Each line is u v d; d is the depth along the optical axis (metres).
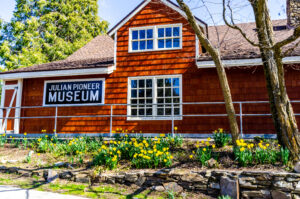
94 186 5.52
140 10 10.44
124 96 10.11
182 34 9.85
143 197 4.94
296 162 5.08
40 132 10.95
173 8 9.95
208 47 6.12
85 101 10.60
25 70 10.85
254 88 9.10
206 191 5.02
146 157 5.62
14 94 11.65
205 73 9.53
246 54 8.77
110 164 5.99
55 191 5.19
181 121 9.42
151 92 9.94
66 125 10.68
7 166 6.55
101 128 10.20
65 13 26.00
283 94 5.58
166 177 5.32
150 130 9.60
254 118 8.98
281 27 11.70
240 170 5.16
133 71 10.16
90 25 27.50
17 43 22.83
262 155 5.36
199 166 5.55
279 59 5.29
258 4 5.85
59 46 23.73
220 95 9.27
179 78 9.71
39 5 24.55
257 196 4.77
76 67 10.18
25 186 5.48
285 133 5.43
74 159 6.80
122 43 10.45
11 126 11.42
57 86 11.13
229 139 7.37
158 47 10.13
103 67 9.92
